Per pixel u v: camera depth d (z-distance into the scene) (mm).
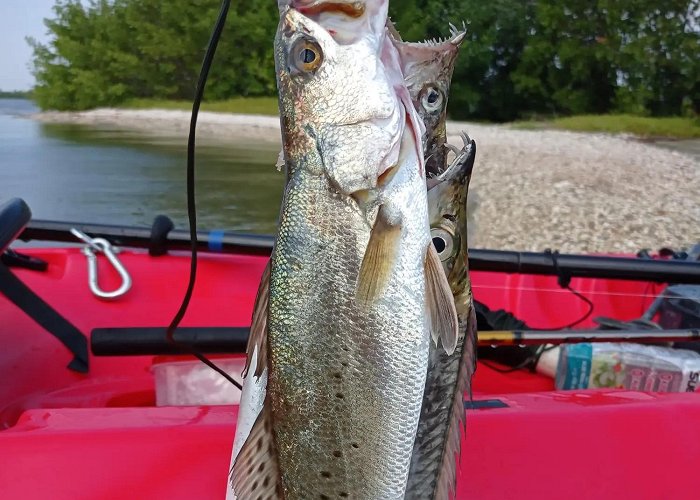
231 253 768
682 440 466
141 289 768
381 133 311
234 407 461
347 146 311
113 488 395
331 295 310
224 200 2842
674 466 454
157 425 426
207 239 763
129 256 798
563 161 4328
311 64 314
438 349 353
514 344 583
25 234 770
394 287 311
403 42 343
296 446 313
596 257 732
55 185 3076
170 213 2605
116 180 3232
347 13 320
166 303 766
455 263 354
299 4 322
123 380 685
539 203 3154
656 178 3932
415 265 316
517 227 2811
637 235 2859
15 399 623
